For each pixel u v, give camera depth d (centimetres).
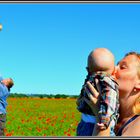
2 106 920
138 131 297
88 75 346
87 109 343
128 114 311
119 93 311
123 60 315
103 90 302
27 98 3133
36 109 2522
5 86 927
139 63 312
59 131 1465
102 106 295
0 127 918
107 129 292
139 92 309
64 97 3183
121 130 306
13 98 3131
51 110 2456
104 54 330
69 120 1800
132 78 307
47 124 1642
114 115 297
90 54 336
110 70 329
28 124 1652
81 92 348
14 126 1577
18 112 2303
